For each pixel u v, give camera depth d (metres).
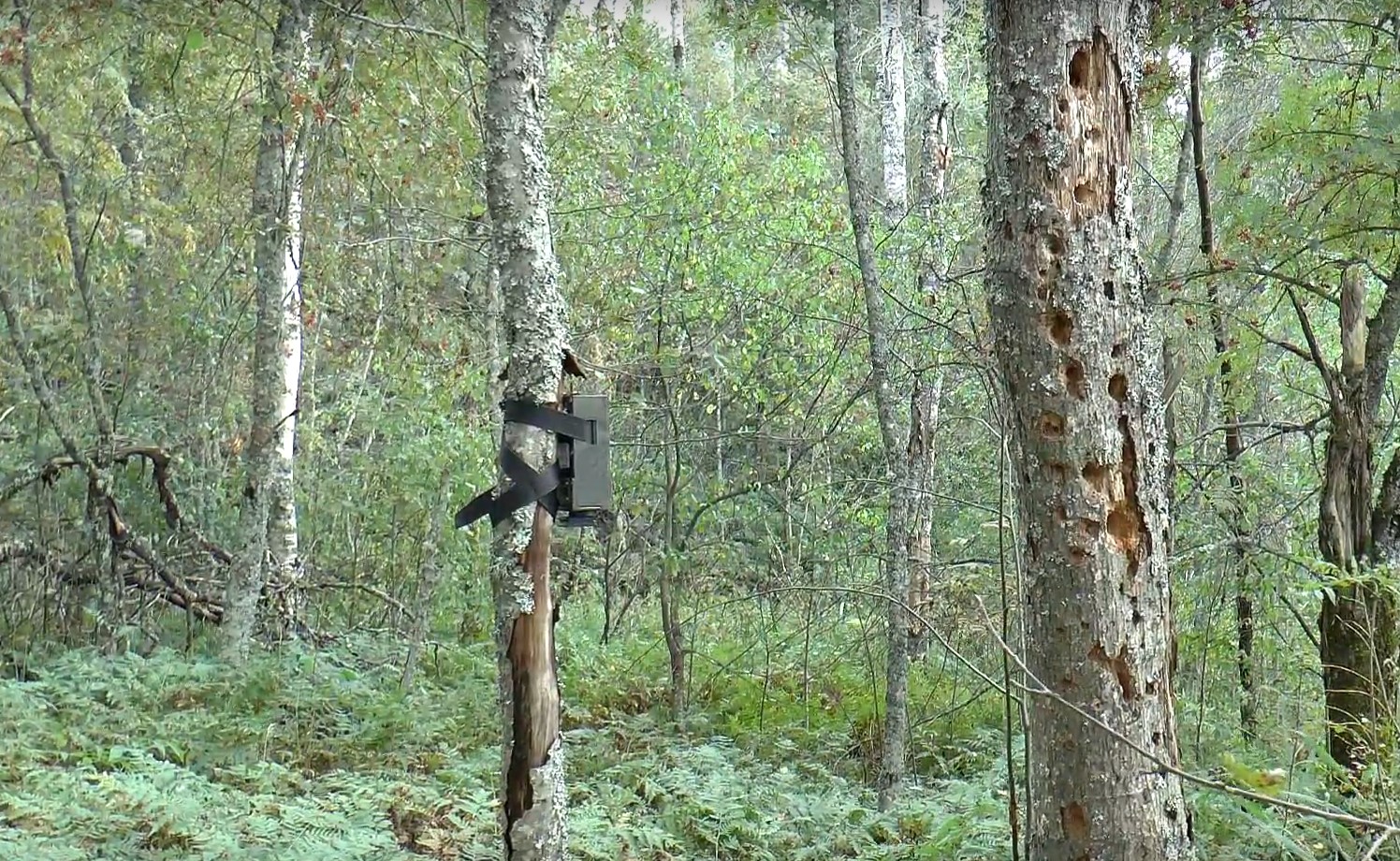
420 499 10.29
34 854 4.64
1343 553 6.15
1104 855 3.49
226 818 5.46
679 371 9.78
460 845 5.74
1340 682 5.97
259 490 9.15
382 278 10.88
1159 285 6.89
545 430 4.12
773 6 8.40
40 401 9.76
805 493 10.06
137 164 11.72
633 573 11.23
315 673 8.68
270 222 9.16
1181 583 7.42
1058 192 3.53
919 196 12.21
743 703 9.23
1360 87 7.31
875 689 8.58
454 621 10.78
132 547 9.87
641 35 11.17
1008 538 8.01
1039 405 3.55
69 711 7.13
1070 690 3.54
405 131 9.88
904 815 6.53
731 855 6.12
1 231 11.04
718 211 9.71
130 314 11.47
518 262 4.14
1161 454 3.60
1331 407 6.38
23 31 9.39
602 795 6.71
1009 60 3.60
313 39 9.45
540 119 4.25
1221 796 5.15
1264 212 6.89
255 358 9.26
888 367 7.28
